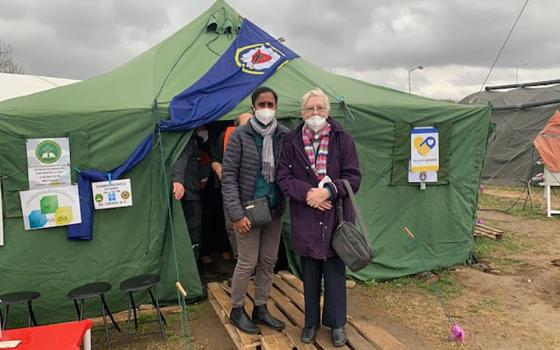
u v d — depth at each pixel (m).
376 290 5.29
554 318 4.53
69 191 4.48
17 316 4.46
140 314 4.73
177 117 4.73
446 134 5.70
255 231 3.53
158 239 4.82
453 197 5.84
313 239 3.25
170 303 4.96
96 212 4.63
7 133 4.29
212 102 4.93
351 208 3.39
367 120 5.39
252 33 6.18
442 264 5.88
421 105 5.63
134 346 4.11
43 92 4.95
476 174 5.96
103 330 4.41
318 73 6.04
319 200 3.15
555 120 9.75
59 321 4.59
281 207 3.58
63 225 4.48
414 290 5.29
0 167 4.29
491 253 6.85
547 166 9.70
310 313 3.44
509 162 14.58
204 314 4.75
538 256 6.69
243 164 3.44
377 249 5.53
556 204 11.20
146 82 5.25
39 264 4.47
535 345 3.98
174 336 4.27
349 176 3.30
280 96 5.20
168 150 4.78
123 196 4.66
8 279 4.39
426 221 5.75
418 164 5.59
